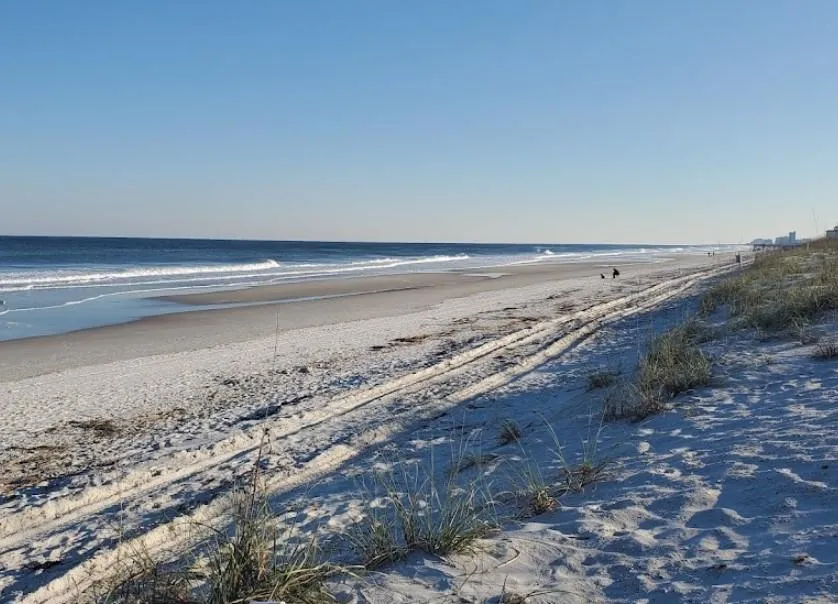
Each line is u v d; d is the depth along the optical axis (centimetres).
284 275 4434
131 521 585
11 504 646
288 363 1343
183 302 2633
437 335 1667
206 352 1508
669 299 2253
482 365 1236
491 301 2542
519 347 1428
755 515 405
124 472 721
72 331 1861
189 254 8356
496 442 738
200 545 506
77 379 1242
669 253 11925
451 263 6806
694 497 448
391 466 682
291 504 583
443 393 1018
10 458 802
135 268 4953
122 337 1748
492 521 464
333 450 759
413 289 3238
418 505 502
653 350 996
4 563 518
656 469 522
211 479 686
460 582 370
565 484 528
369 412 935
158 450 802
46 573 492
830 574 310
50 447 841
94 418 971
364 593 365
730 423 621
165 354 1497
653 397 734
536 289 3098
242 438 827
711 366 872
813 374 766
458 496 541
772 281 1830
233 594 342
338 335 1714
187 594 356
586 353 1286
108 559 503
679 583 334
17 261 5975
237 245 15388
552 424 772
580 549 396
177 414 980
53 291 3058
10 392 1142
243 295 2925
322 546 454
